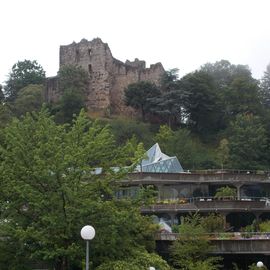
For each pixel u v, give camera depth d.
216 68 150.12
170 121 122.44
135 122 117.44
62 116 115.19
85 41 133.75
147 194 32.44
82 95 123.81
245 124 102.31
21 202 30.56
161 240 46.88
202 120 123.31
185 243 44.53
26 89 126.88
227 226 61.53
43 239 28.38
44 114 34.38
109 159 32.81
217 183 75.19
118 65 135.75
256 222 63.53
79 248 28.59
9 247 30.81
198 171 81.44
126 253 32.12
